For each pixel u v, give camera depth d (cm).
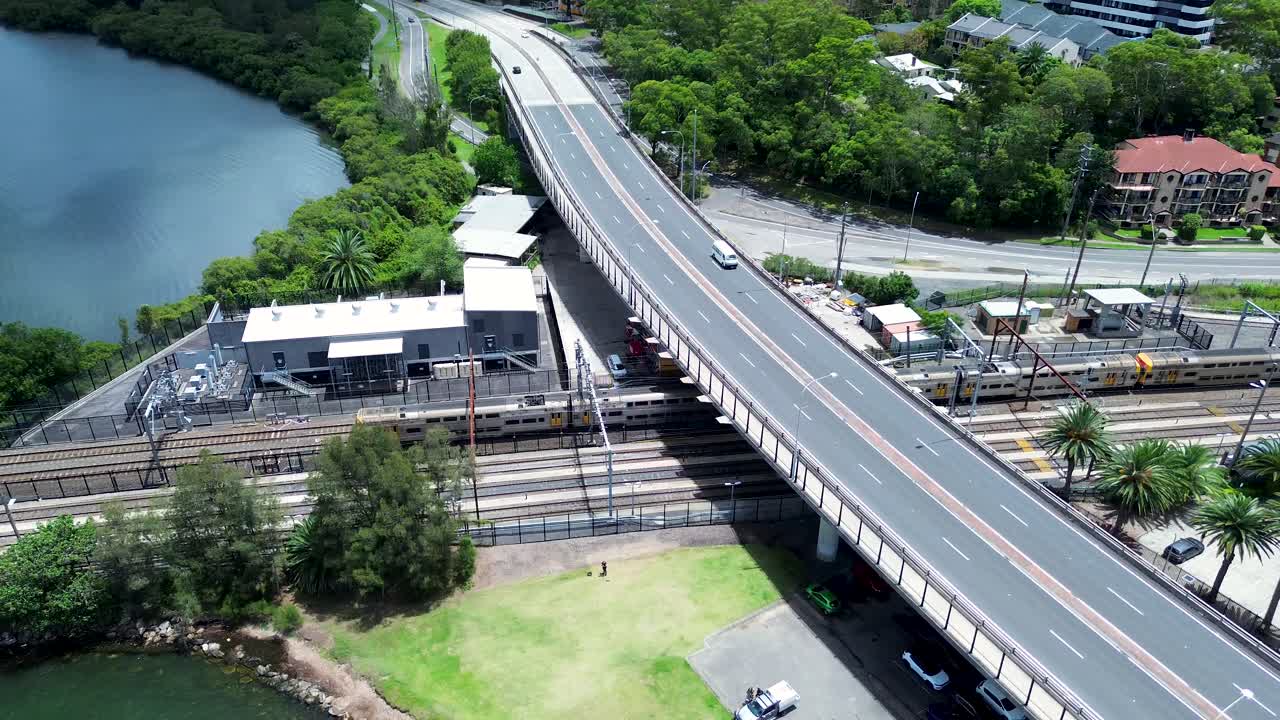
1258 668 7212
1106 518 10231
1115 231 17950
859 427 10131
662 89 19050
